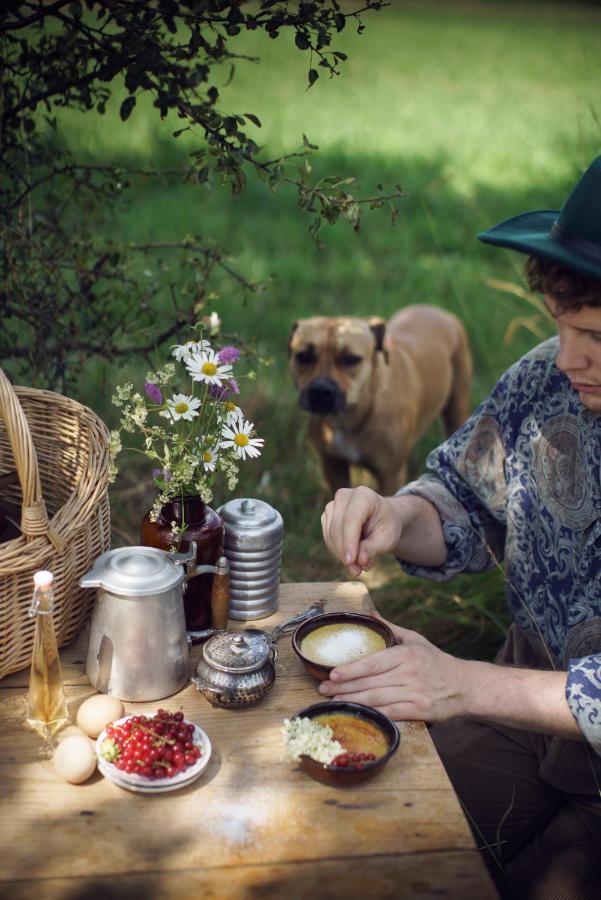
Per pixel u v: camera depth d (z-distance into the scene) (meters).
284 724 1.44
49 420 1.82
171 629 1.51
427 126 9.67
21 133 2.42
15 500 1.85
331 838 1.28
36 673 1.41
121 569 1.49
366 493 1.79
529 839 1.87
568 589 1.78
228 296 5.01
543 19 17.27
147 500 3.42
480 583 2.97
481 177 7.64
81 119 5.18
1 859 1.23
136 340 2.72
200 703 1.52
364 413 3.67
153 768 1.34
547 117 9.97
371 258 6.19
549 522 1.81
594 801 1.79
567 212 1.48
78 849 1.25
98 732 1.42
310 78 1.86
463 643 2.79
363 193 7.20
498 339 4.72
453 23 16.73
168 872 1.22
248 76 10.89
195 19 1.90
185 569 1.58
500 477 1.92
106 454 1.64
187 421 1.71
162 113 1.94
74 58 2.12
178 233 5.91
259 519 1.70
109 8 1.93
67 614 1.60
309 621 1.64
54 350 2.62
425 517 1.93
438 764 1.41
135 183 5.98
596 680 1.49
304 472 3.94
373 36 15.15
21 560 1.44
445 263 5.70
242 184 1.98
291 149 8.04
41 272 2.55
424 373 4.06
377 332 3.67
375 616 1.74
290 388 4.37
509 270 5.75
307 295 5.52
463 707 1.51
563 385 1.79
